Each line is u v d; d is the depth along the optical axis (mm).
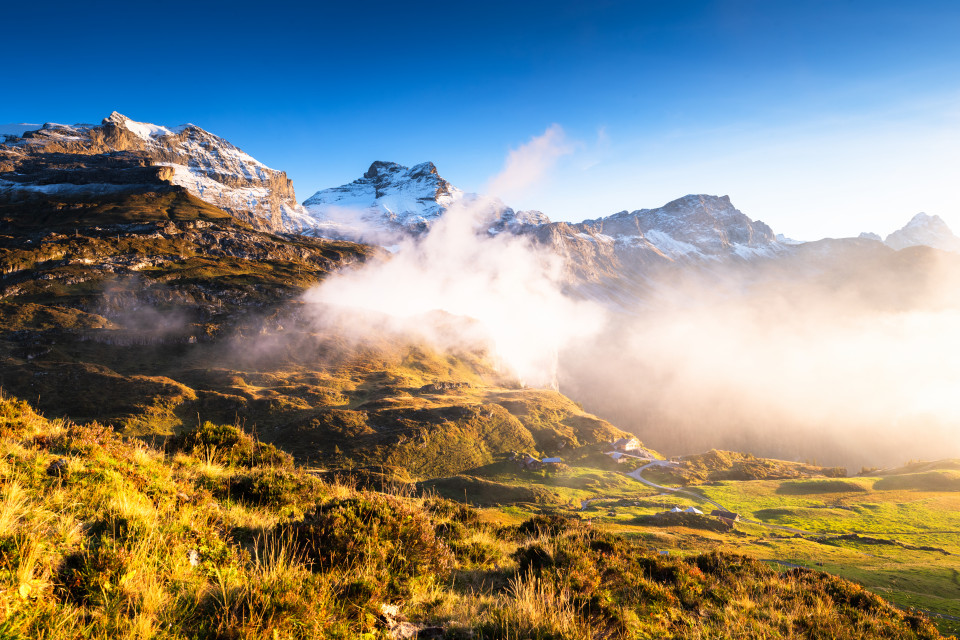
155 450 13031
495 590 9250
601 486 163500
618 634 8031
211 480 11508
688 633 9602
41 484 7410
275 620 5352
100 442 10539
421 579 8445
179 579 5949
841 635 11898
